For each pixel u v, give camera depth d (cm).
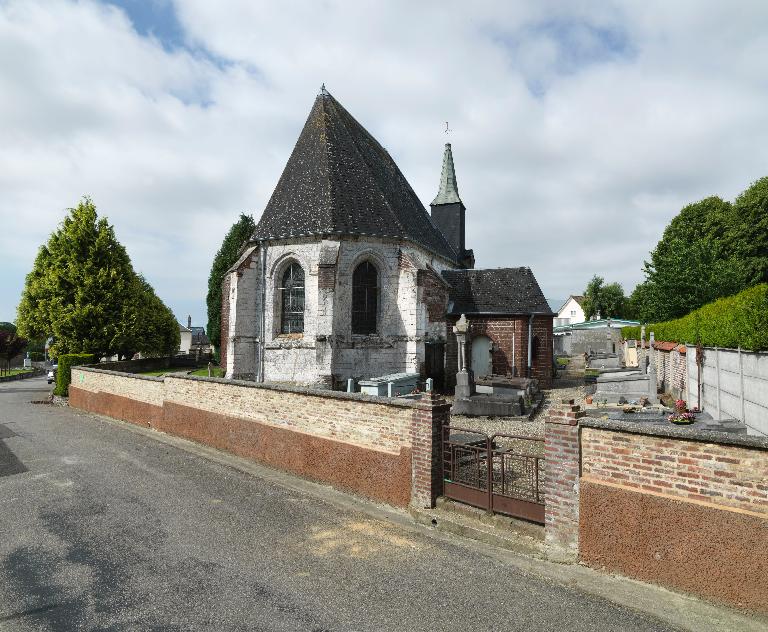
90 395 2034
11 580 569
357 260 1844
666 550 518
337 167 1958
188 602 516
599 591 525
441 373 2083
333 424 908
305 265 1825
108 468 1069
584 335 4953
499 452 688
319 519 752
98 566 602
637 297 5484
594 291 7338
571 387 2414
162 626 471
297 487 914
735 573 474
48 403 2436
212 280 3659
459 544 655
